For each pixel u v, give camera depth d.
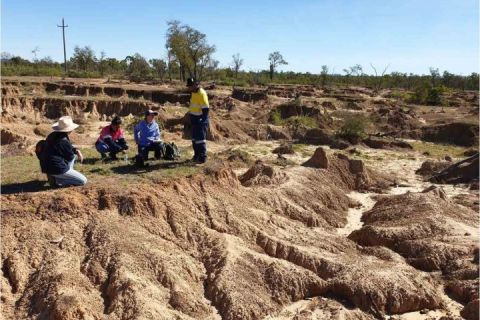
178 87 59.25
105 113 43.50
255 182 17.05
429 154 29.55
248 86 75.69
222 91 64.94
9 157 14.42
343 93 67.88
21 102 42.22
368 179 20.14
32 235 10.09
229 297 9.88
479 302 10.12
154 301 9.34
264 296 10.30
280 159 24.69
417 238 13.63
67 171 11.39
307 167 19.39
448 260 12.46
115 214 11.12
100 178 12.36
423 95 59.38
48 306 8.70
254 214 13.33
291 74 104.81
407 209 15.45
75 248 10.16
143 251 10.39
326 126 38.47
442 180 21.73
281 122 37.69
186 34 70.88
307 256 11.66
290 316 9.95
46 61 90.56
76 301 8.77
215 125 31.75
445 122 38.50
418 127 38.38
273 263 11.04
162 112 37.09
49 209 10.64
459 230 13.85
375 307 10.42
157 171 13.27
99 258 10.02
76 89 51.44
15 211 10.36
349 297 10.62
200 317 9.45
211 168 13.99
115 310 8.98
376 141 31.52
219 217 12.51
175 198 12.30
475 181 20.91
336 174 19.61
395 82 92.62
